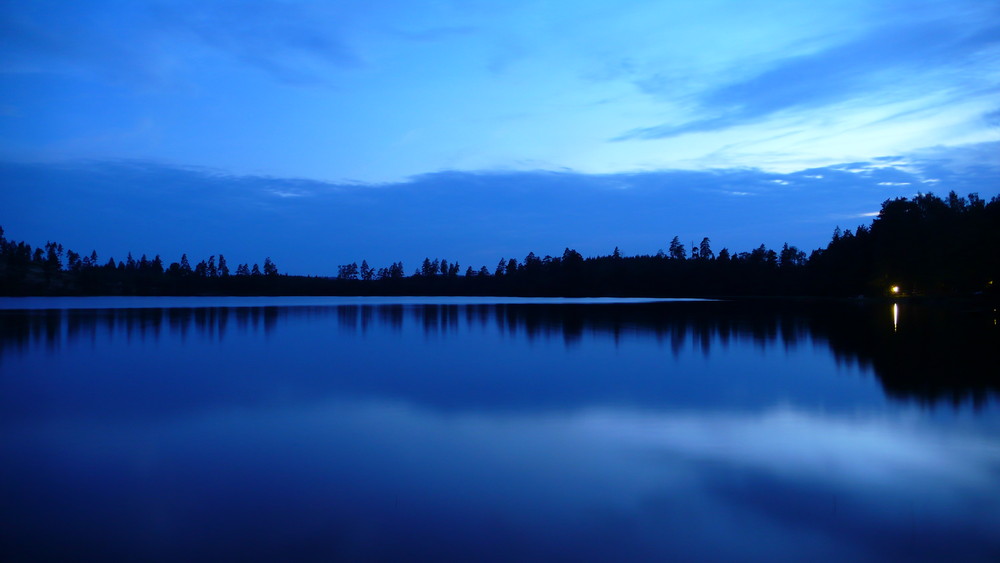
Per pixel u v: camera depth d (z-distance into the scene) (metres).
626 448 10.51
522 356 22.38
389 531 7.23
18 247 140.38
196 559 6.52
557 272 152.25
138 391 15.63
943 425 11.84
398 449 10.49
